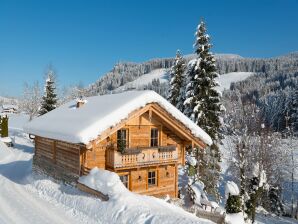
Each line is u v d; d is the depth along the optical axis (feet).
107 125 52.95
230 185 62.49
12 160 108.68
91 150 58.75
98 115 56.13
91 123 52.85
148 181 66.90
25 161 102.68
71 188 58.29
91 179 52.80
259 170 83.41
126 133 63.52
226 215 58.13
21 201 55.31
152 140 67.51
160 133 68.28
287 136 137.28
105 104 63.67
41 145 76.64
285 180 127.85
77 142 50.67
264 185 84.53
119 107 55.88
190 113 98.58
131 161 60.64
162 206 46.68
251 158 95.71
